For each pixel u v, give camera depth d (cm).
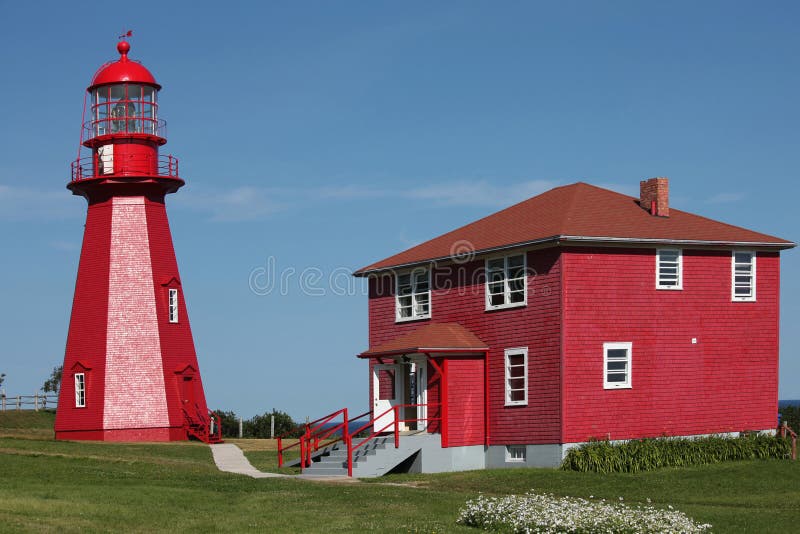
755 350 4059
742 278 4066
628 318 3791
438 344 3931
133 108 5409
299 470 3838
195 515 2578
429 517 2603
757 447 3812
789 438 3894
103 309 5288
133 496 2817
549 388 3703
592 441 3684
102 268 5328
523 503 2620
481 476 3591
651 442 3697
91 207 5425
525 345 3822
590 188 4266
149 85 5441
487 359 3994
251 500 2858
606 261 3769
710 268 3991
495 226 4228
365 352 4194
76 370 5309
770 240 4084
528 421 3784
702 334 3941
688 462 3662
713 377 3950
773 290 4128
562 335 3662
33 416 6525
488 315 4012
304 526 2453
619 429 3741
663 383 3841
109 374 5228
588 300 3722
